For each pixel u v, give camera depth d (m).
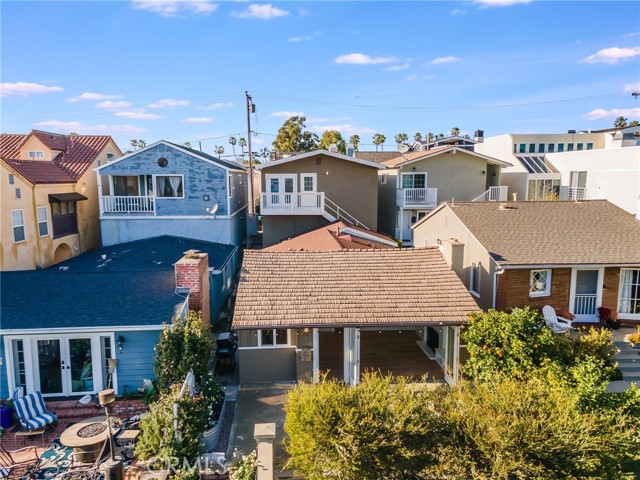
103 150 30.78
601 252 16.95
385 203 36.94
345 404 8.94
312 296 14.44
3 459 10.73
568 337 13.75
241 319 13.16
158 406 10.43
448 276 15.57
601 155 31.61
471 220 19.30
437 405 9.33
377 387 9.48
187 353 12.27
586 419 8.88
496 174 35.22
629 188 23.86
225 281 24.28
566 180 35.69
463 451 8.69
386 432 8.63
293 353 14.78
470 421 8.88
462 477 8.54
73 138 31.19
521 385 9.87
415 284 15.14
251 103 36.47
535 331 12.62
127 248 25.16
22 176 20.98
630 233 18.30
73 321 13.15
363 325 13.20
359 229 25.56
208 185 26.89
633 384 11.98
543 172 36.84
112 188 27.08
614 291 17.28
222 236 27.31
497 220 19.30
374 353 16.61
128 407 12.87
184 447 10.00
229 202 27.30
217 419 11.84
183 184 26.77
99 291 15.00
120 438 10.74
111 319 13.32
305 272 15.93
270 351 14.73
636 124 50.75
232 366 15.67
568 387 11.29
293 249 22.08
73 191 25.88
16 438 11.70
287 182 29.81
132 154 26.30
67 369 13.34
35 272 16.30
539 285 17.08
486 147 47.19
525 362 11.98
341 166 29.70
